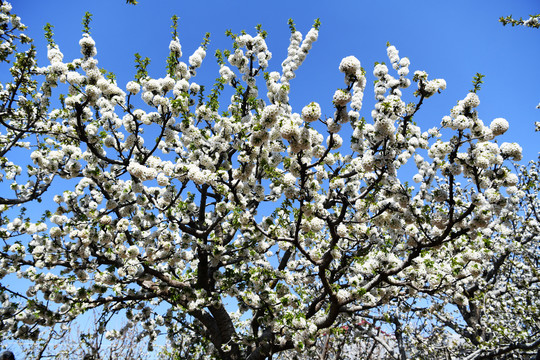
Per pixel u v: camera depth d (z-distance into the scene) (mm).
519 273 10289
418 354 9898
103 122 6297
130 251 6230
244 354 7348
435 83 4273
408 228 5254
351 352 12633
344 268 6637
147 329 9133
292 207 4809
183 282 7672
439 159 5203
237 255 8180
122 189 6922
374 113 5020
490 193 4289
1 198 6832
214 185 5387
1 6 6699
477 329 9938
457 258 5715
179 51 6840
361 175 5227
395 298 7547
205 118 6352
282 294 6711
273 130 4441
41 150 7312
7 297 7496
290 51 7488
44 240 7215
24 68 6371
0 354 4301
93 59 5246
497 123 4109
